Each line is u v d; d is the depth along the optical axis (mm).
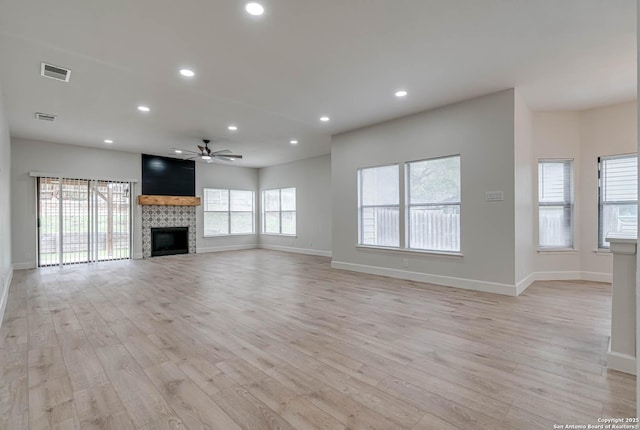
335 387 2113
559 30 2945
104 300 4289
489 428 1696
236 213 10633
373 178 6051
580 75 3924
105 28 2830
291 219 9984
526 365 2389
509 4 2562
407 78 3951
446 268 4984
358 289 4816
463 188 4754
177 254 9227
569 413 1812
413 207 5430
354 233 6328
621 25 2867
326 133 6523
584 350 2635
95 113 5102
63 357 2570
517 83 4148
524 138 4809
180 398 1994
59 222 7250
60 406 1914
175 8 2557
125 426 1729
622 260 2287
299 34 2969
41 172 6973
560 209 5469
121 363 2465
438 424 1731
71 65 3506
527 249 4957
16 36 2936
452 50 3299
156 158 8742
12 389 2104
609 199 5152
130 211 8328
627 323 2266
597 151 5199
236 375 2275
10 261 5793
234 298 4359
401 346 2750
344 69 3695
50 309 3889
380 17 2719
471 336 2953
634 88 4371
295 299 4289
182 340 2908
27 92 4219
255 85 4105
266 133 6488
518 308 3783
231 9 2580
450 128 4875
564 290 4637
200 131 6273
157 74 3752
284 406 1906
